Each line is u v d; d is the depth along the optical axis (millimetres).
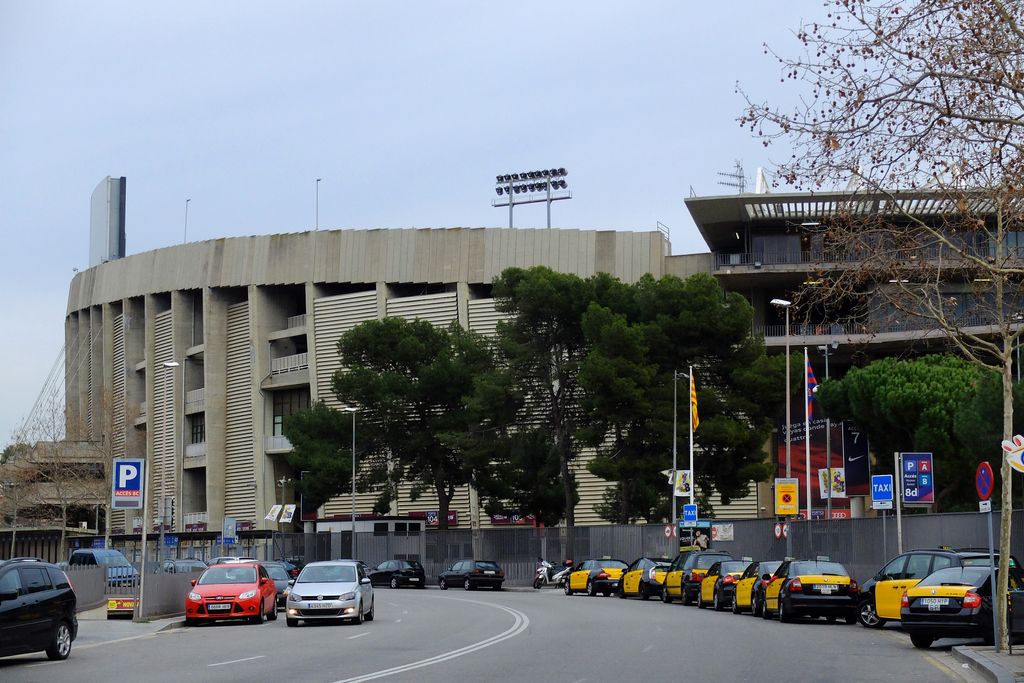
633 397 56781
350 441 70000
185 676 17703
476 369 68000
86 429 90000
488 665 18891
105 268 105312
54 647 21391
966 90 17188
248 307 90750
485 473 65500
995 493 48125
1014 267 21875
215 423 92562
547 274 62250
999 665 17391
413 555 70188
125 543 83562
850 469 64375
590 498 77875
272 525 89875
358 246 85375
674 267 78000
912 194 19047
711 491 59562
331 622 32781
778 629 27625
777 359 59344
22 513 88250
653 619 31719
